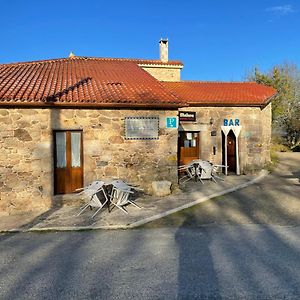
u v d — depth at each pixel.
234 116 13.98
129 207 8.46
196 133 13.95
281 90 31.33
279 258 4.89
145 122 9.57
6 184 8.62
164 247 5.59
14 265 4.96
